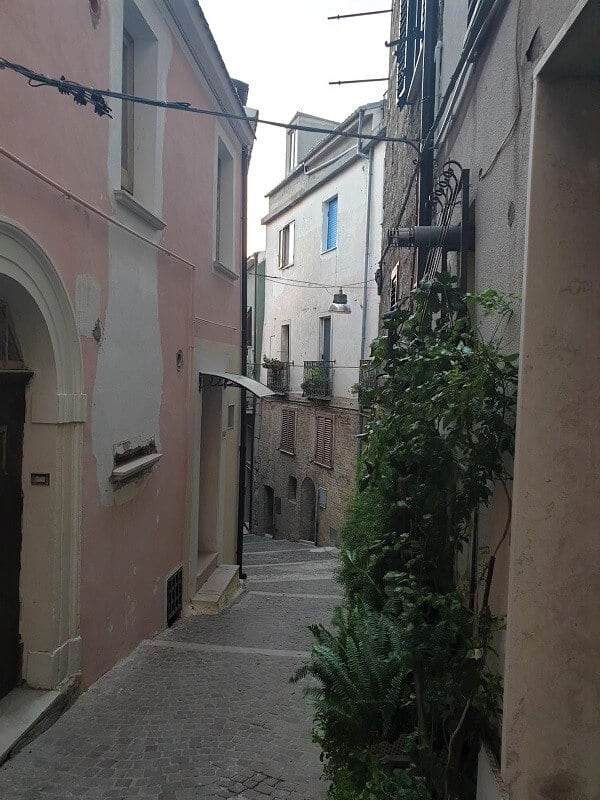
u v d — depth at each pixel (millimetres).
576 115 2326
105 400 5195
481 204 3965
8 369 4141
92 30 4750
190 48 7180
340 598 9156
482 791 2873
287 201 22047
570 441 2354
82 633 4840
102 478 5172
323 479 18219
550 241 2346
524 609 2379
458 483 3396
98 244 4973
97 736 4082
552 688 2379
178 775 3633
